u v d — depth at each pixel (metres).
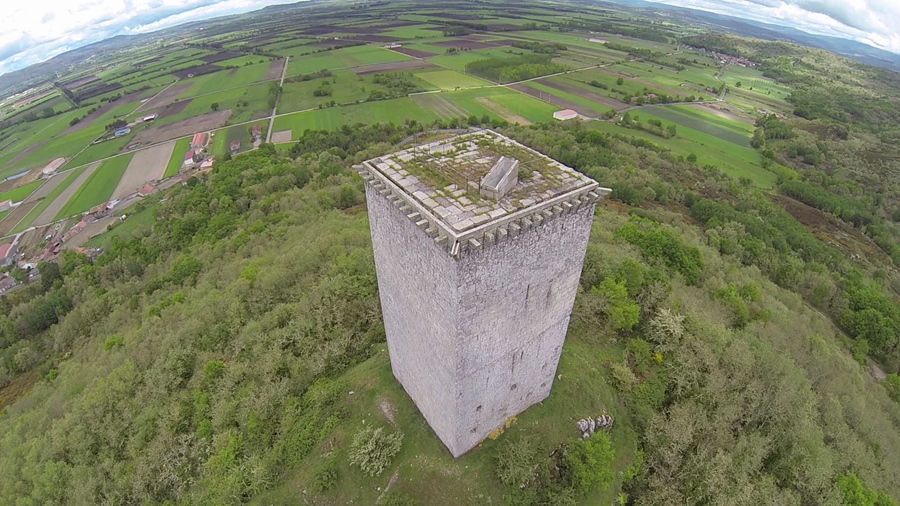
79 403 37.31
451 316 18.67
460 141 24.53
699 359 34.28
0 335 65.56
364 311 39.09
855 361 49.28
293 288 45.06
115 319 57.25
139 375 38.16
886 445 36.41
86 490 30.31
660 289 39.97
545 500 24.98
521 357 23.84
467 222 16.41
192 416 34.12
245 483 27.77
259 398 32.28
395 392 29.86
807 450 29.89
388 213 20.48
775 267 65.12
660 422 29.94
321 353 34.84
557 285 22.20
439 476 25.22
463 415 23.31
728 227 71.31
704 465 27.97
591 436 27.91
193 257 62.81
